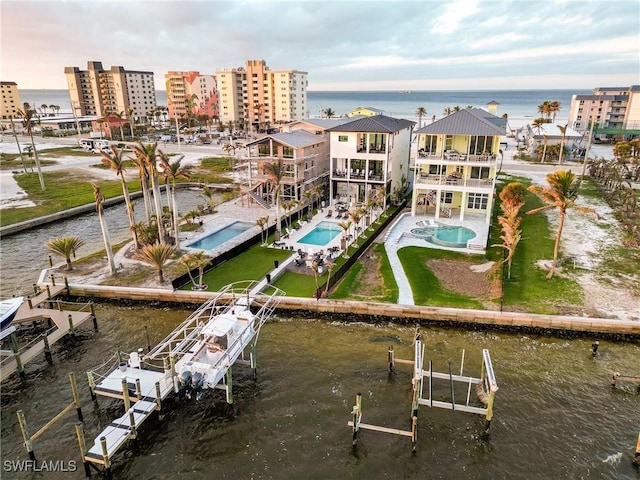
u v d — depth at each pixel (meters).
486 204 52.03
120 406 23.19
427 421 22.00
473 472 19.23
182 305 33.22
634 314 29.81
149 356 24.36
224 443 21.02
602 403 23.16
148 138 131.88
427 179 49.94
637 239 42.78
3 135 144.00
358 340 28.97
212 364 24.00
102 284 35.12
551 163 89.06
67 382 25.12
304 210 54.53
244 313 28.47
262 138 55.16
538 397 23.58
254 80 157.88
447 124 48.53
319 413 22.70
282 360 26.95
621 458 19.86
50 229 52.03
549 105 109.19
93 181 74.69
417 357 23.09
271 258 40.00
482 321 30.17
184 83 184.75
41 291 34.44
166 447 20.86
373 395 23.91
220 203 59.66
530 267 37.59
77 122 144.38
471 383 24.69
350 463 19.73
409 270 37.12
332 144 55.88
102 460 19.03
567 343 28.41
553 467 19.47
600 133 119.06
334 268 37.25
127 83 187.62
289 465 19.73
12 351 26.80
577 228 47.91
